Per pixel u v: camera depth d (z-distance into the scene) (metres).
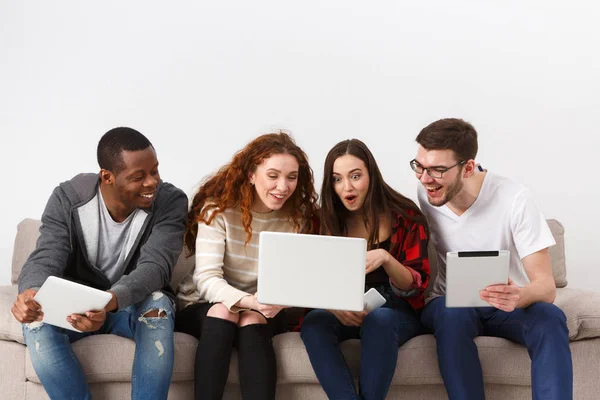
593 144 3.49
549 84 3.49
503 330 2.43
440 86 3.51
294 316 2.62
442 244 2.60
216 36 3.52
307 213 2.59
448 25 3.50
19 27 3.49
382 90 3.51
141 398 2.27
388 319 2.34
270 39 3.52
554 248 2.87
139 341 2.33
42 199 3.49
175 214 2.54
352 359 2.42
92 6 3.50
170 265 2.46
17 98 3.49
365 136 3.52
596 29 3.48
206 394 2.29
